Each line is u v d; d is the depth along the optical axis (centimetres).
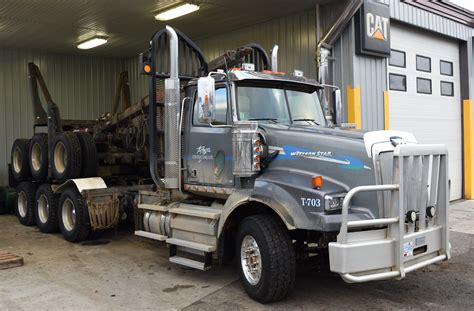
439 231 486
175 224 611
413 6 1153
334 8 1014
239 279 596
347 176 473
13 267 666
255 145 523
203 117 516
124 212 859
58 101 1510
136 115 917
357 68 989
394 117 1131
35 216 984
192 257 599
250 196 509
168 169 633
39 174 949
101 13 1089
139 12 1082
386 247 436
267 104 591
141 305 504
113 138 1001
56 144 898
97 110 1596
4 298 532
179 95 639
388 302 504
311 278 596
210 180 596
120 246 803
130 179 1003
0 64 1403
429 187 486
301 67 1094
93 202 809
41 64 1480
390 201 447
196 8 1046
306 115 623
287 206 473
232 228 562
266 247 480
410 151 448
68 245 816
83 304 509
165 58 684
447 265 652
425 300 509
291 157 514
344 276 419
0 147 1388
